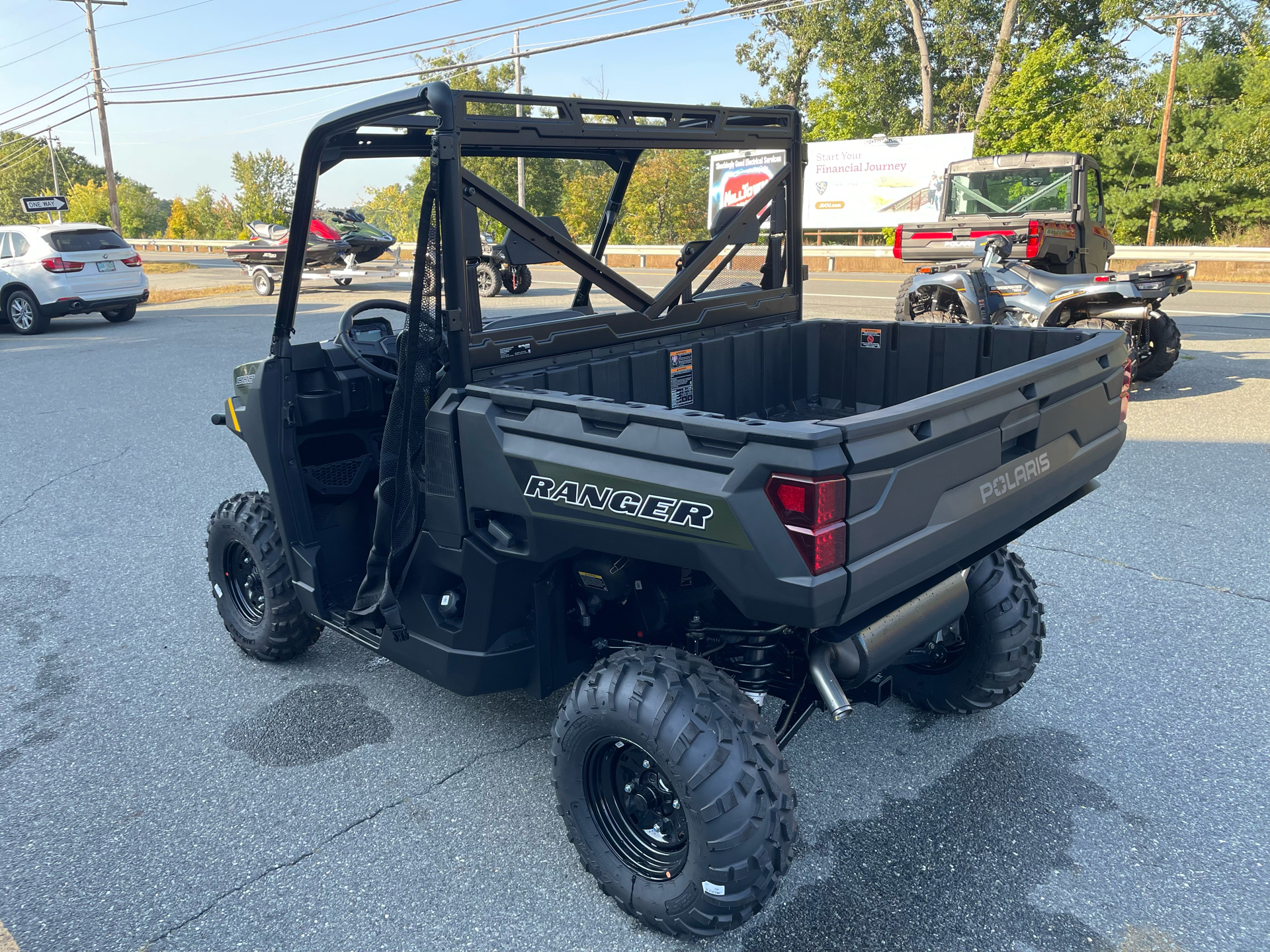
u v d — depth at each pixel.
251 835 2.73
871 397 3.56
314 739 3.25
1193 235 29.91
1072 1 34.81
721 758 2.04
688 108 2.85
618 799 2.37
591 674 2.27
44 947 2.30
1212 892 2.37
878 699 2.53
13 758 3.17
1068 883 2.42
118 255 15.10
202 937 2.32
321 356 3.34
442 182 2.23
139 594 4.55
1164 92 30.45
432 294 2.37
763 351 3.41
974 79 36.31
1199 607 4.01
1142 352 8.01
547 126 2.44
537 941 2.29
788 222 3.46
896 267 22.38
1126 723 3.18
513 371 2.55
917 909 2.34
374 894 2.46
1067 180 9.99
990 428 2.28
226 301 18.86
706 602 2.57
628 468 2.09
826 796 2.83
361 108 2.41
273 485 3.29
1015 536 2.68
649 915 2.24
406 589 2.78
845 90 37.75
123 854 2.65
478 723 3.34
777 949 2.22
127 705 3.52
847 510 1.88
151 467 6.73
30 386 9.99
